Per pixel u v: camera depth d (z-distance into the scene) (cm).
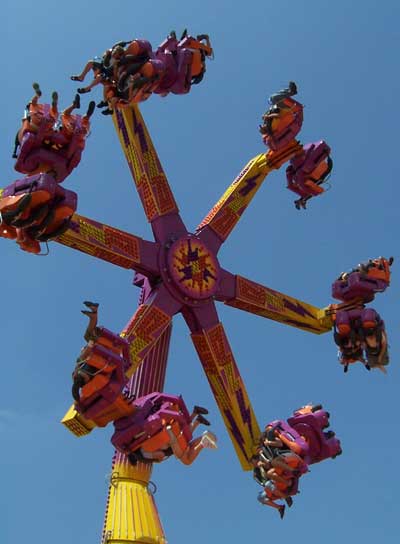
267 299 2445
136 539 1862
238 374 2280
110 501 1944
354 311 2448
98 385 1780
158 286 2170
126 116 2311
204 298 2238
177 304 2189
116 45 2106
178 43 2322
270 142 2461
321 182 2595
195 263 2248
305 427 2219
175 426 1822
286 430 2173
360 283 2475
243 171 2516
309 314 2552
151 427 1806
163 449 1847
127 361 1841
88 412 1823
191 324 2258
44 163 1892
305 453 2136
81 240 2023
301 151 2536
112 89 2142
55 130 1894
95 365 1773
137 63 2105
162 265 2178
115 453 2006
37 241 1852
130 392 2062
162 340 2155
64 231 1838
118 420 1844
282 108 2441
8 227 1847
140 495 1939
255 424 2267
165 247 2211
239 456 2245
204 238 2325
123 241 2119
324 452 2223
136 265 2144
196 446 1850
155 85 2180
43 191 1753
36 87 1892
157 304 2141
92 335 1791
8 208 1762
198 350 2269
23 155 1889
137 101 2173
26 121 1883
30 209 1772
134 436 1820
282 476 2127
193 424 1861
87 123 1936
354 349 2448
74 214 2028
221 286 2323
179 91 2330
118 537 1869
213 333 2250
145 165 2281
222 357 2256
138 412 1839
